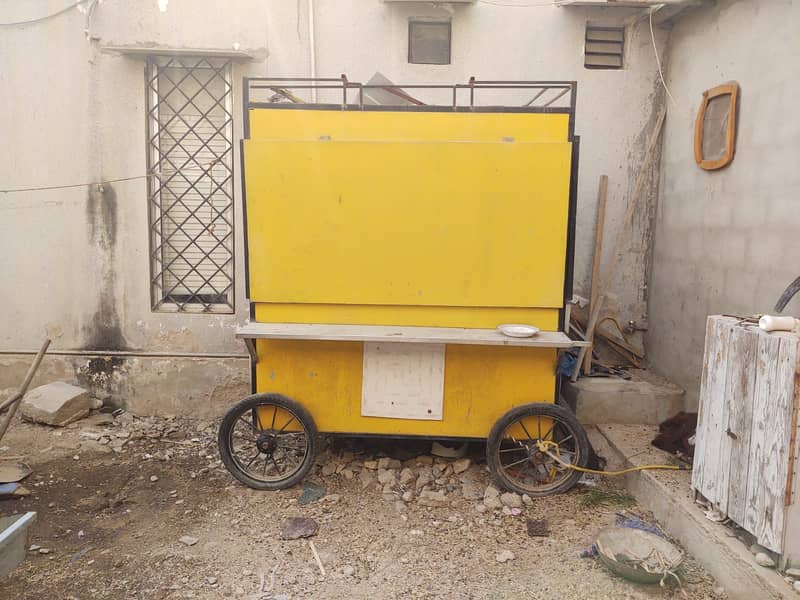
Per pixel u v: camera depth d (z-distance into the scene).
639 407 4.31
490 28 4.76
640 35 4.76
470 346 3.61
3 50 4.77
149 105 4.78
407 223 3.55
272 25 4.73
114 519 3.39
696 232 4.24
